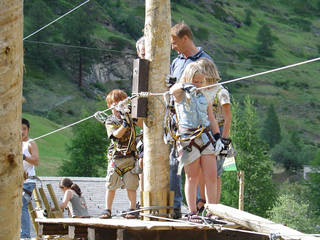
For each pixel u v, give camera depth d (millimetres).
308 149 129375
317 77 171750
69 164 66375
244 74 161875
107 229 4855
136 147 6324
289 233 3949
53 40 129250
